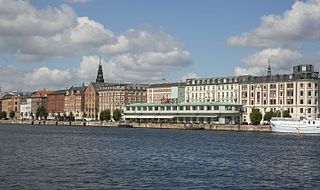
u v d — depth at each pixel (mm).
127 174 66375
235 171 71062
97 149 110000
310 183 61062
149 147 117438
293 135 184875
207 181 61406
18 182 58844
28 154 94625
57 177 63031
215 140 148250
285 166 78312
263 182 61344
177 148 114500
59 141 140500
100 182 59531
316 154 100438
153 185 57875
